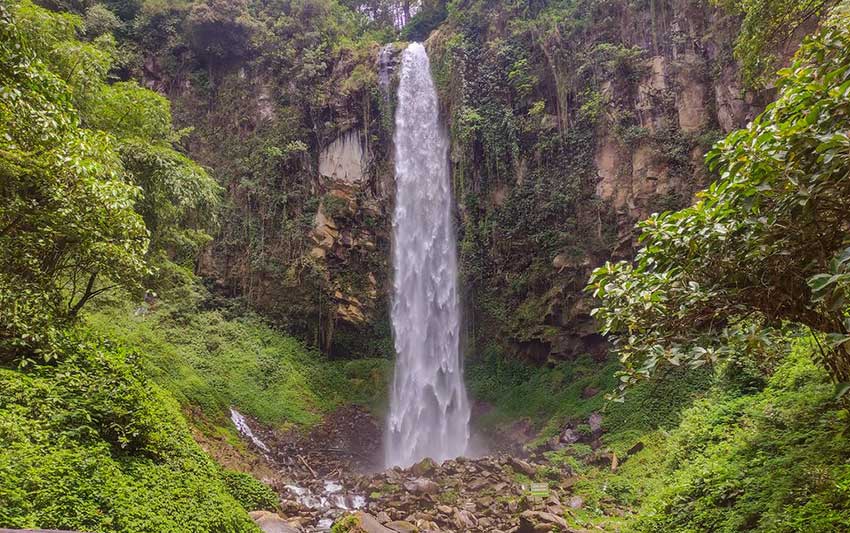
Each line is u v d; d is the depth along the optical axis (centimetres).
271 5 3108
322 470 1864
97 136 921
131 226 860
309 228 2664
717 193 487
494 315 2497
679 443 1130
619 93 2291
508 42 2703
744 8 1209
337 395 2377
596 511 1219
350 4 4094
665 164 2147
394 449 2234
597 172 2316
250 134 2836
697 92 2133
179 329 2194
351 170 2788
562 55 2470
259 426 2006
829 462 605
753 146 441
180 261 2453
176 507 688
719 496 722
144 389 852
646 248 536
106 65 1362
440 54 2895
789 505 571
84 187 772
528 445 1900
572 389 2058
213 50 2908
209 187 1572
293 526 1119
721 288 495
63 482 555
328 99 2866
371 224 2759
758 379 1074
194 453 930
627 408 1744
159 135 1559
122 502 595
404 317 2658
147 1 2867
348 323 2623
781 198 439
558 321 2295
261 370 2281
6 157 681
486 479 1472
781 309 496
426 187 2755
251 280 2584
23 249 770
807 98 434
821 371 786
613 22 2395
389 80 2912
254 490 1241
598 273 587
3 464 525
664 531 765
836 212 418
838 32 446
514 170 2538
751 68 1239
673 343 522
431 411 2450
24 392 663
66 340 822
